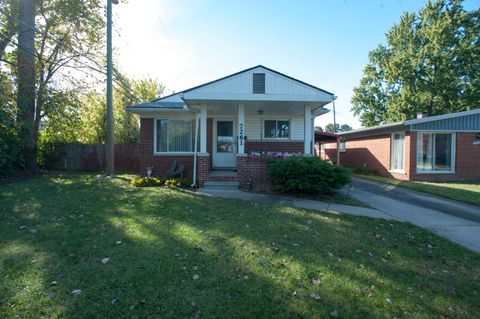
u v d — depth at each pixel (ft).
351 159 70.38
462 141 48.55
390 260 13.93
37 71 49.57
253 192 31.53
